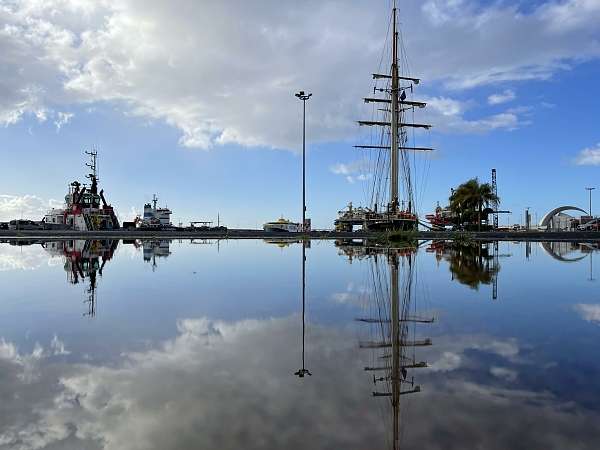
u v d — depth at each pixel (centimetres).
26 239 5616
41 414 425
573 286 1377
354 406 439
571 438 373
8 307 1019
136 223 9250
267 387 493
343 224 8281
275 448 356
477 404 446
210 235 7088
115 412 425
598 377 525
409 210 7369
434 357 618
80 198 8506
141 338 729
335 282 1486
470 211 7769
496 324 838
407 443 363
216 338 730
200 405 443
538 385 499
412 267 2016
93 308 1002
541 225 11062
